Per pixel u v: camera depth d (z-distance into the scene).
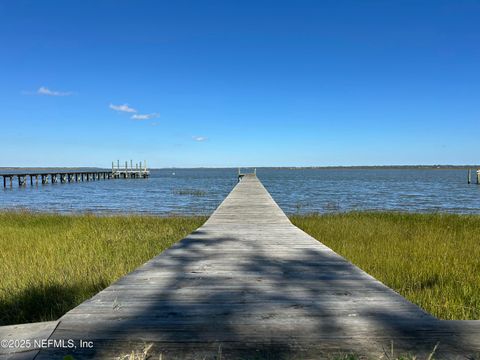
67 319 2.31
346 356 1.81
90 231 9.43
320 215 13.88
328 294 2.90
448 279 4.76
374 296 2.84
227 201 13.16
